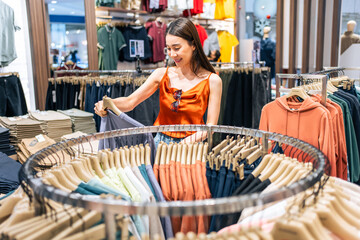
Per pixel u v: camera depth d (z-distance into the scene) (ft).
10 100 12.73
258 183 4.10
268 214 3.43
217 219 4.29
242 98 14.16
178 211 2.48
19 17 14.46
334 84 10.28
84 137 4.55
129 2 18.31
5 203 3.50
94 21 16.25
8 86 12.67
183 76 6.91
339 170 7.34
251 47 23.27
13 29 13.75
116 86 11.50
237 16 24.66
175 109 6.61
